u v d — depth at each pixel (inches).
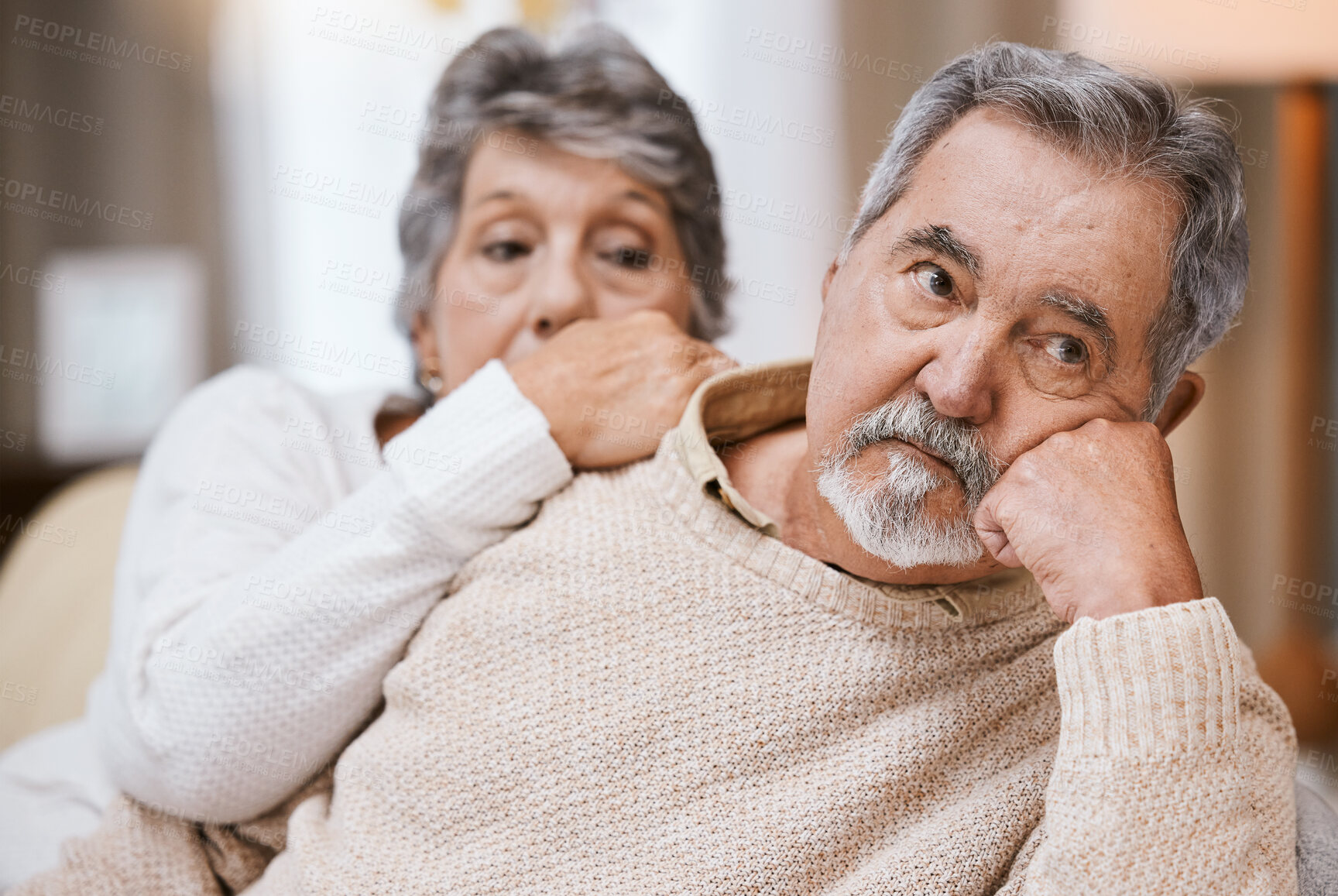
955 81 28.6
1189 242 27.4
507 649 32.3
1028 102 26.8
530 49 45.9
